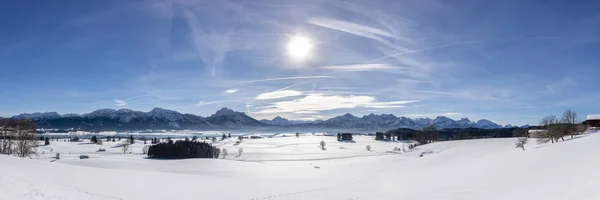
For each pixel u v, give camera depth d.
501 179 29.03
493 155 48.44
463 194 27.22
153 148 172.38
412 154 105.00
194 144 176.25
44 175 41.66
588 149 30.91
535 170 28.66
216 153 190.62
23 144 89.00
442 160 75.06
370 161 114.75
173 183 51.56
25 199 28.42
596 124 94.38
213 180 57.38
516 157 38.06
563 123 77.00
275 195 41.94
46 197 30.61
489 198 24.31
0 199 26.88
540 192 21.91
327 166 109.06
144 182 49.91
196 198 41.12
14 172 37.78
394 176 49.97
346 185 45.22
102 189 41.06
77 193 35.72
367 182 45.66
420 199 28.45
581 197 18.03
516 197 22.59
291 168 99.81
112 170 57.91
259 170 93.56
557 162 29.16
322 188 45.12
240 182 54.97
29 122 90.62
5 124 87.31
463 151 83.50
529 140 84.50
